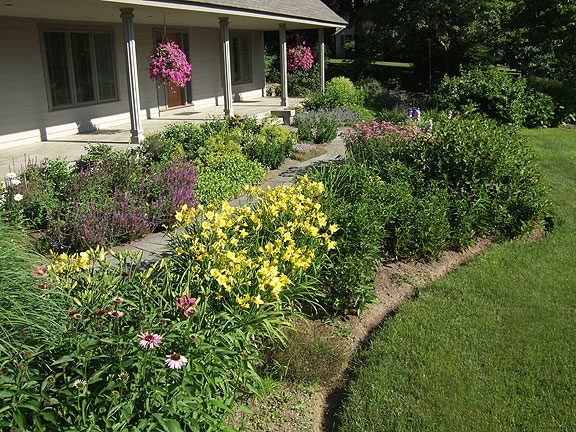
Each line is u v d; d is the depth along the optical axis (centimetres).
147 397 252
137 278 352
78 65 1116
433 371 367
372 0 2361
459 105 1506
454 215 606
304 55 1973
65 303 301
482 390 348
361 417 324
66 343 268
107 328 280
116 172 662
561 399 341
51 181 632
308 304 449
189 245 409
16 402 233
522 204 632
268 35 3016
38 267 321
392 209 550
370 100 1959
